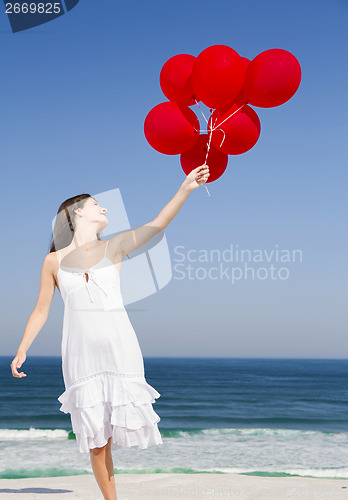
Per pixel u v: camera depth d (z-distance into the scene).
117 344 2.99
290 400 37.16
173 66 4.04
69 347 3.04
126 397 2.93
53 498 4.62
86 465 9.66
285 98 3.85
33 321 3.18
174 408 30.75
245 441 14.05
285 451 11.96
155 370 91.38
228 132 3.95
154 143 4.00
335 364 140.12
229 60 3.71
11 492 4.91
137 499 4.61
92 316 3.01
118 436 2.93
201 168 3.13
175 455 10.78
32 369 90.00
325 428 20.61
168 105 3.98
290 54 3.83
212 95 3.79
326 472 8.27
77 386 2.98
